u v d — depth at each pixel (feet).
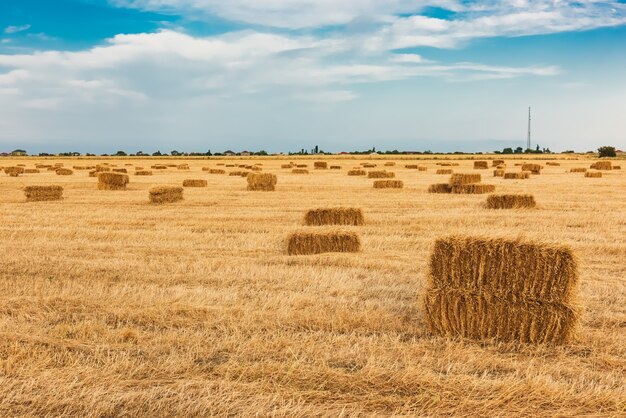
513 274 24.12
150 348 22.65
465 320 24.75
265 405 18.31
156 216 63.57
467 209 69.15
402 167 202.59
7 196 89.45
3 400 18.62
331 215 57.00
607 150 375.04
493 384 19.38
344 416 17.79
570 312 23.31
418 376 19.95
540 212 65.72
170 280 33.63
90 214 65.41
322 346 22.75
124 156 492.54
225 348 22.75
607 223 57.00
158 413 17.93
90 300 28.84
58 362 21.36
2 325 25.11
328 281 32.89
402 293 30.73
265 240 48.60
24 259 39.24
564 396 18.67
